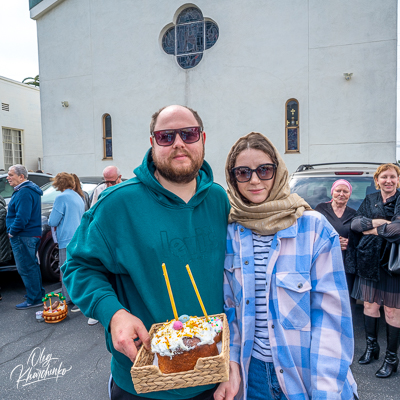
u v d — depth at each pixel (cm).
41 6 1248
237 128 1062
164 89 1140
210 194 153
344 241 301
